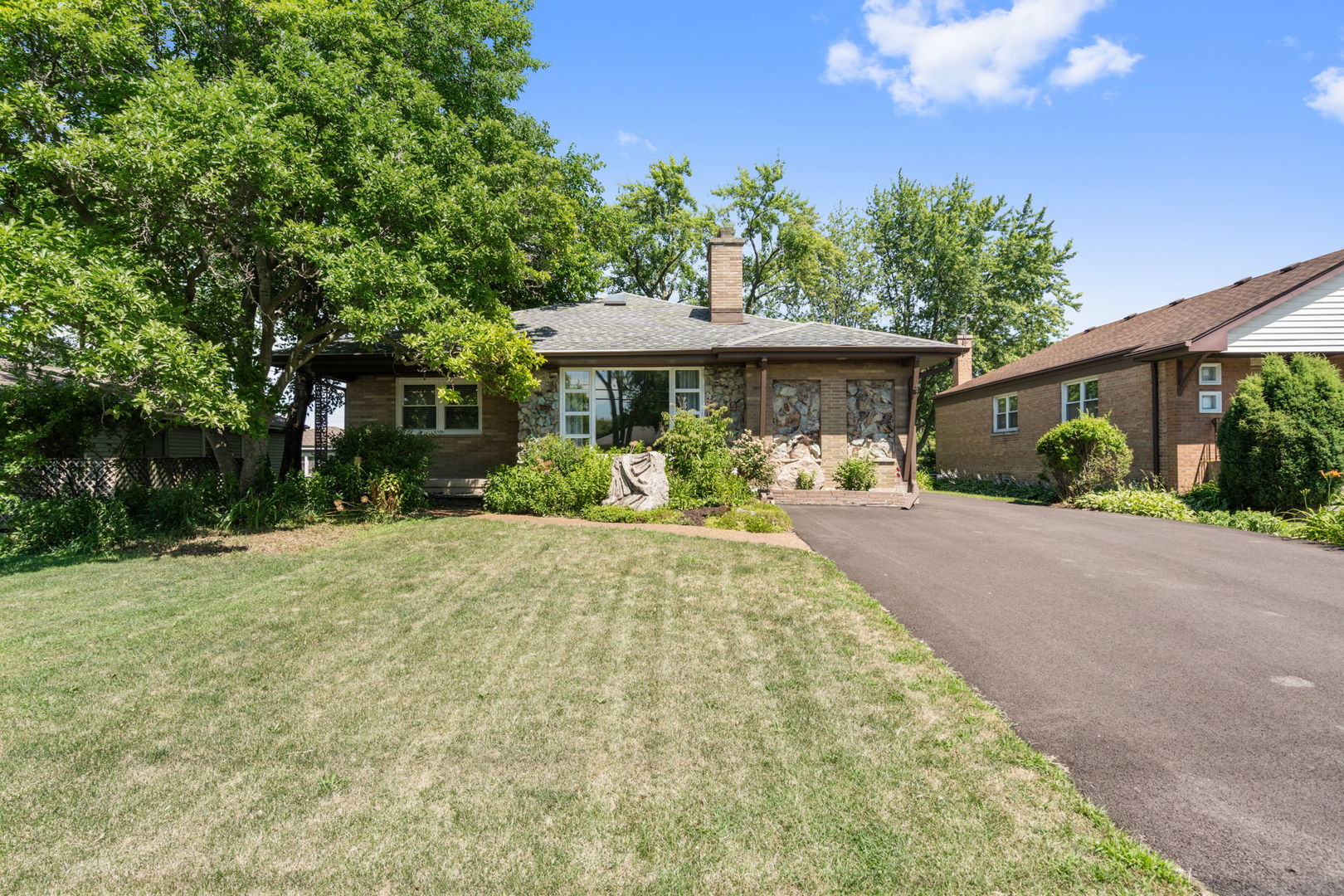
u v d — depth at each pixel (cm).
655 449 1259
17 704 379
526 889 231
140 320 750
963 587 622
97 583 652
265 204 882
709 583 627
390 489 1081
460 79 1556
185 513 956
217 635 495
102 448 1235
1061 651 454
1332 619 518
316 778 303
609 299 1725
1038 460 1870
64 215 900
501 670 427
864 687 394
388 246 1003
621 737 338
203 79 1075
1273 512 1088
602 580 645
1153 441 1392
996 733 337
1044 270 3161
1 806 281
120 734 345
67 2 830
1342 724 344
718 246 1541
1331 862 238
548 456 1180
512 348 1070
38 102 808
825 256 3053
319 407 1504
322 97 948
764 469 1235
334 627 513
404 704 379
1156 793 284
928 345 1258
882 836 256
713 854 248
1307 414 1069
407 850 252
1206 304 1579
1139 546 817
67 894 230
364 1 1102
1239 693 384
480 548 802
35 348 796
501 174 1170
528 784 296
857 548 799
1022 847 248
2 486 893
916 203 3097
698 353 1266
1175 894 222
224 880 237
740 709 367
